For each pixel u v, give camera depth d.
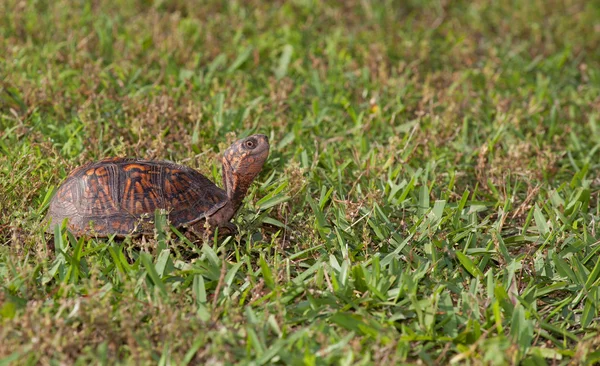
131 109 9.12
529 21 14.55
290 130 9.51
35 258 6.07
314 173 7.89
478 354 5.14
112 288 5.62
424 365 5.23
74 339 5.04
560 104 11.00
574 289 6.17
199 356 5.06
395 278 5.99
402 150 8.28
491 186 7.98
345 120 10.09
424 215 7.10
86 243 6.24
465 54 12.51
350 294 5.85
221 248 6.04
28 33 11.84
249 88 10.71
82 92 9.72
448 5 15.32
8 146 8.30
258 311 5.65
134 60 11.18
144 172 6.19
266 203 6.99
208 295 5.84
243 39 12.77
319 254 6.54
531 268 6.36
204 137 8.92
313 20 13.91
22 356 4.77
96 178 6.15
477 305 5.71
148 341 5.04
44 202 6.75
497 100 10.54
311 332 5.33
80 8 13.41
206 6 13.95
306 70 11.67
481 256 6.64
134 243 6.16
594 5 15.86
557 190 7.89
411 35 13.42
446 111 9.91
